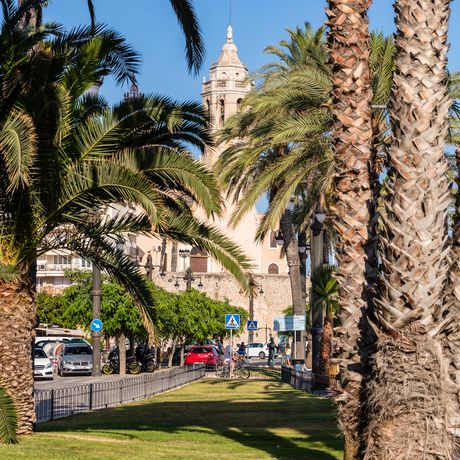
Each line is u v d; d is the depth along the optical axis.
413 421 9.59
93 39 16.23
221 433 18.80
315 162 24.69
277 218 24.36
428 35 10.02
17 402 16.47
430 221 9.83
